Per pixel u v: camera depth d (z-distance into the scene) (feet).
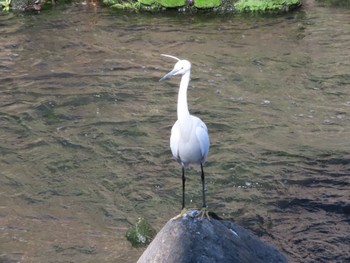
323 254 31.94
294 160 40.45
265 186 37.86
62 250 32.53
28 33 58.80
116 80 50.60
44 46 56.29
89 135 43.39
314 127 44.47
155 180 38.68
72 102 47.39
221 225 28.73
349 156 40.75
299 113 46.29
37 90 48.96
